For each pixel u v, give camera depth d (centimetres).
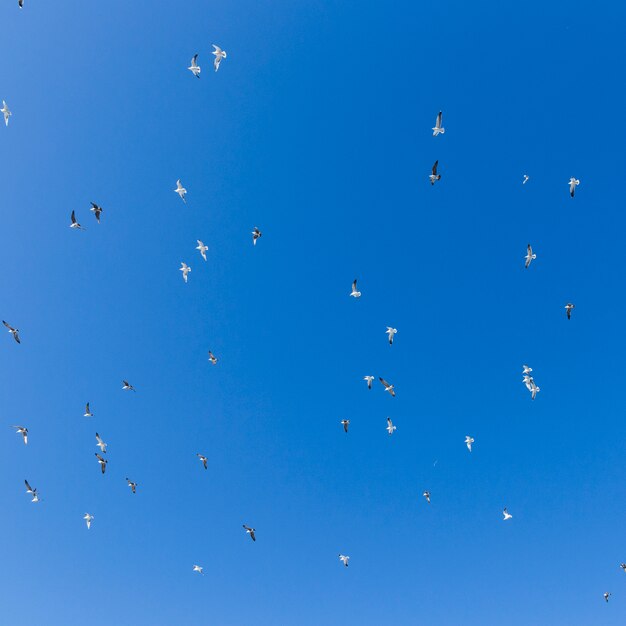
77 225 4894
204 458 6166
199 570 6294
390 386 5181
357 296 4859
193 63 4791
